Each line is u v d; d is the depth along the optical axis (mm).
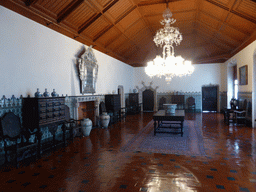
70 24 7031
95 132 8484
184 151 5637
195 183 3676
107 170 4363
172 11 8648
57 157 5281
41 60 6031
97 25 8031
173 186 3570
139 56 14031
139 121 11344
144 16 9148
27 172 4293
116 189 3498
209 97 15328
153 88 16328
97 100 9508
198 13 8859
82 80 8094
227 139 6867
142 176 4020
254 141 6539
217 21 8641
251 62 8594
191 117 12570
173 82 15930
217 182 3703
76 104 7691
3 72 4746
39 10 5633
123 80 13969
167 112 8508
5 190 3496
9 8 4902
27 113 5258
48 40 6352
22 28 5309
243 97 9992
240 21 7566
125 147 6137
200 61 14406
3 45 4746
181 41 12789
